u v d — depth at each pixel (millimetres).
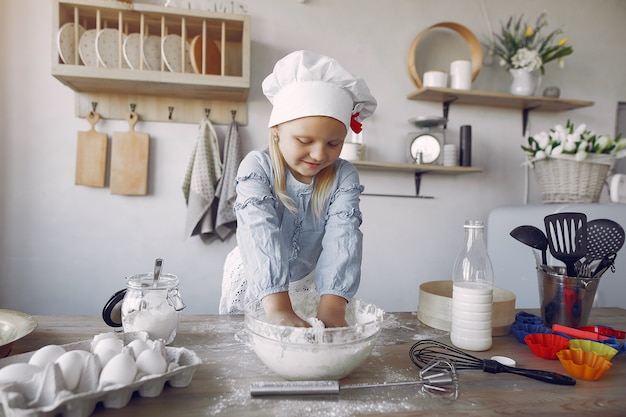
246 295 1161
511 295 976
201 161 1821
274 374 685
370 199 2150
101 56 1631
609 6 2387
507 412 578
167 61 1663
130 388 555
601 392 648
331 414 561
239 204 824
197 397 596
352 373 701
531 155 1912
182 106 1906
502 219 1957
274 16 1991
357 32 2082
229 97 1889
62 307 1875
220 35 1859
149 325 774
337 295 774
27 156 1816
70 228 1867
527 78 2092
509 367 705
